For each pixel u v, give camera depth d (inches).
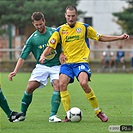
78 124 858.8
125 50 2874.0
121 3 4224.9
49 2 3171.8
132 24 3363.7
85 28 879.1
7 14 3213.6
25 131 789.2
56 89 893.8
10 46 3415.4
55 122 883.4
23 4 3216.0
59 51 907.4
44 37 898.1
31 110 1085.8
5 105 842.2
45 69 907.4
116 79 2303.2
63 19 3235.7
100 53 3073.3
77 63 873.5
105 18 4259.4
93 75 2662.4
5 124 866.1
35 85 906.7
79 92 1601.9
